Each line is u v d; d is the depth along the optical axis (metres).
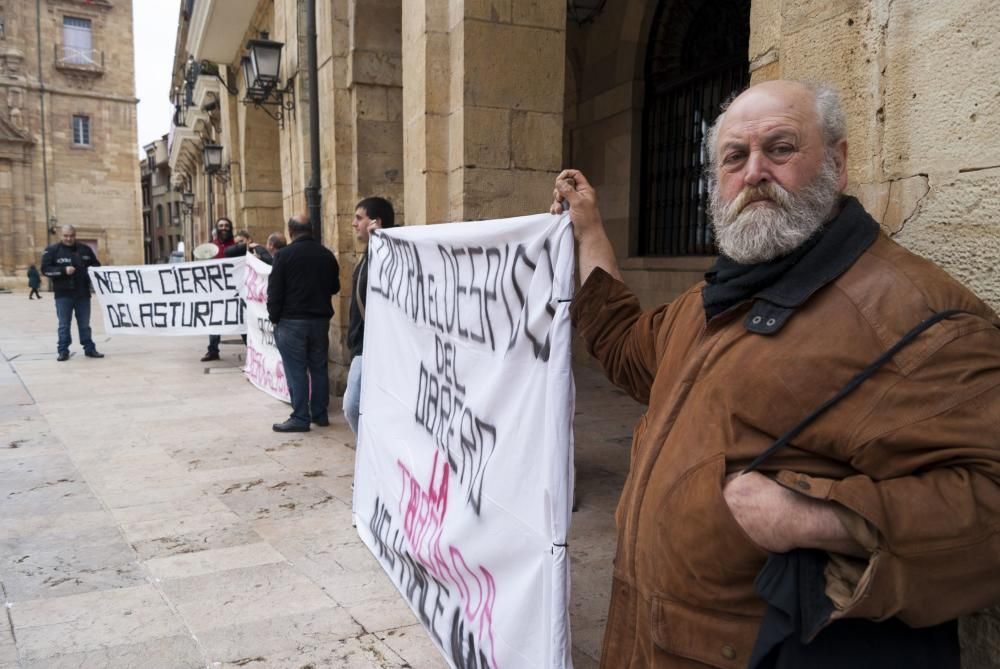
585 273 2.00
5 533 3.68
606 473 4.71
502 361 2.15
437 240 2.66
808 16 2.10
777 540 1.13
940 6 1.71
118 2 38.28
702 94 7.25
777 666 1.18
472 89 4.32
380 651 2.60
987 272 1.64
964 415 1.08
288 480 4.54
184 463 4.91
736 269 1.41
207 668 2.49
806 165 1.32
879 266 1.24
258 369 7.73
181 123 25.75
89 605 2.93
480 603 2.23
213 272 8.43
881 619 1.06
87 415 6.39
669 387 1.50
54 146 37.19
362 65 6.83
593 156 8.79
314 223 7.59
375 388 3.55
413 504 2.90
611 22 8.23
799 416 1.21
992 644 1.65
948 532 1.04
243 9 11.55
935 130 1.75
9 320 17.05
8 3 35.31
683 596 1.33
